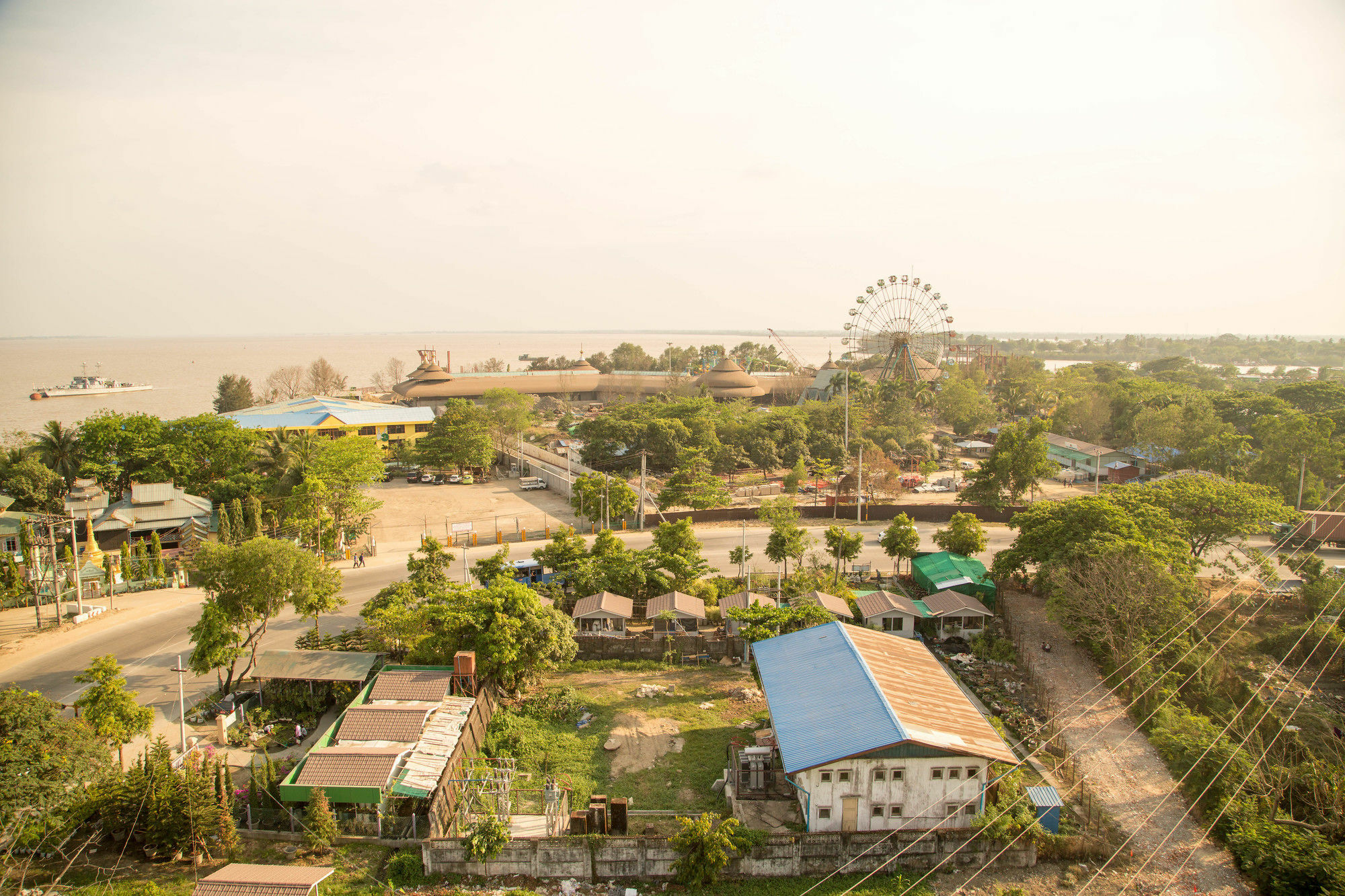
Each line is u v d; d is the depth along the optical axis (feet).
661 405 442.09
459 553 241.14
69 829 101.35
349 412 419.95
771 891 96.99
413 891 97.09
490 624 141.49
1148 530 182.91
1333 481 264.52
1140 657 146.41
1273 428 283.79
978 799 106.11
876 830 105.91
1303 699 135.74
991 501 284.00
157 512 250.78
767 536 260.01
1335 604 166.40
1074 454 370.53
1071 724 136.56
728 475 367.66
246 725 132.67
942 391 496.64
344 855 102.73
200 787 102.63
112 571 205.05
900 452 390.21
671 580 198.08
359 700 130.41
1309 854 93.81
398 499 318.24
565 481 323.57
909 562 232.12
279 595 144.56
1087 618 159.94
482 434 358.23
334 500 249.55
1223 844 104.68
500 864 100.12
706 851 97.09
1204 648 150.92
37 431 537.65
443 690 132.05
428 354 650.02
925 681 128.67
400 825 107.55
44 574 195.62
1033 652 167.94
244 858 101.60
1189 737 121.70
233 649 141.18
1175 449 346.95
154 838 100.42
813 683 125.59
